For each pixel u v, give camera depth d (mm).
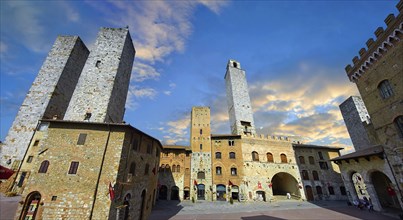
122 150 19656
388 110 21797
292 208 32625
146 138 25500
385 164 23312
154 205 34094
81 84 26781
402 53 19625
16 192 24578
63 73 34406
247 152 45562
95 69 28094
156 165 31656
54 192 17359
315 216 26188
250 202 39625
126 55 31906
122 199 18688
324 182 45000
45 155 18625
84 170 18406
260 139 47969
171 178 43531
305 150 48438
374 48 23047
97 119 24469
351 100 45562
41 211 16703
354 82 27188
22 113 30078
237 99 57875
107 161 19000
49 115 31062
